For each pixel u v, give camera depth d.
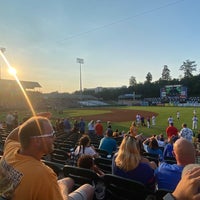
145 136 25.12
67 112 65.31
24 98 89.00
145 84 146.12
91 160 5.26
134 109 73.69
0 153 7.29
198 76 127.38
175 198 1.37
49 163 5.18
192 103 88.56
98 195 4.39
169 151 8.91
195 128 30.61
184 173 1.50
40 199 2.20
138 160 4.36
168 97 95.19
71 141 13.59
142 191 3.96
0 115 54.12
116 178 4.14
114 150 9.60
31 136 2.39
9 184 2.30
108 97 147.88
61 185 3.41
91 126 25.30
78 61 86.81
